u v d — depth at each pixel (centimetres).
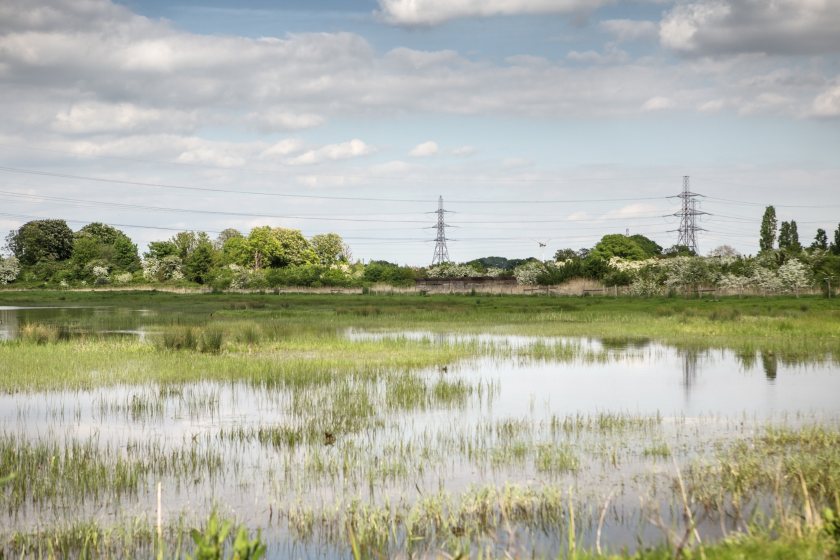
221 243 15512
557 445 1566
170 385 2308
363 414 1886
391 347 3281
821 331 3781
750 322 4238
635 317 4878
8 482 1289
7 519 1148
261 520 1141
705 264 7056
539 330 4197
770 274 6488
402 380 2372
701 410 1944
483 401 2078
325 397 2106
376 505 1195
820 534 843
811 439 1544
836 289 6266
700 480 1286
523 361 2919
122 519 1147
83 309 6662
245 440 1622
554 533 1067
